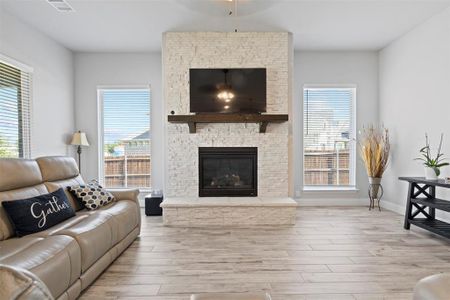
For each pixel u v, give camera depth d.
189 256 3.04
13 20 3.95
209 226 4.18
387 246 3.31
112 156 5.67
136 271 2.68
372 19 4.19
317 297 2.22
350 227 4.07
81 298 2.21
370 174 5.19
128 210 3.36
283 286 2.39
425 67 4.28
